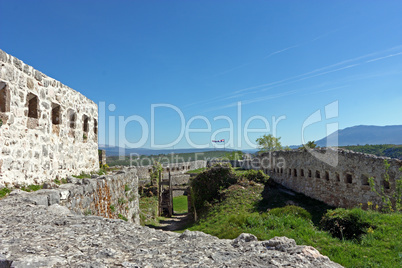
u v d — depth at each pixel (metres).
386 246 8.78
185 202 42.34
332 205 19.98
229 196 25.44
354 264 7.64
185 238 4.99
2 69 7.38
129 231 5.10
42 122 9.43
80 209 8.71
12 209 5.97
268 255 4.20
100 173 14.80
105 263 3.45
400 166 14.52
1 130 7.31
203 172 29.88
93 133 14.80
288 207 13.88
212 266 3.62
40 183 9.15
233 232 10.98
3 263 3.17
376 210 15.74
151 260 3.69
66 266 3.22
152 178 37.12
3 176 7.38
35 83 9.05
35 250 3.65
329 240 9.62
